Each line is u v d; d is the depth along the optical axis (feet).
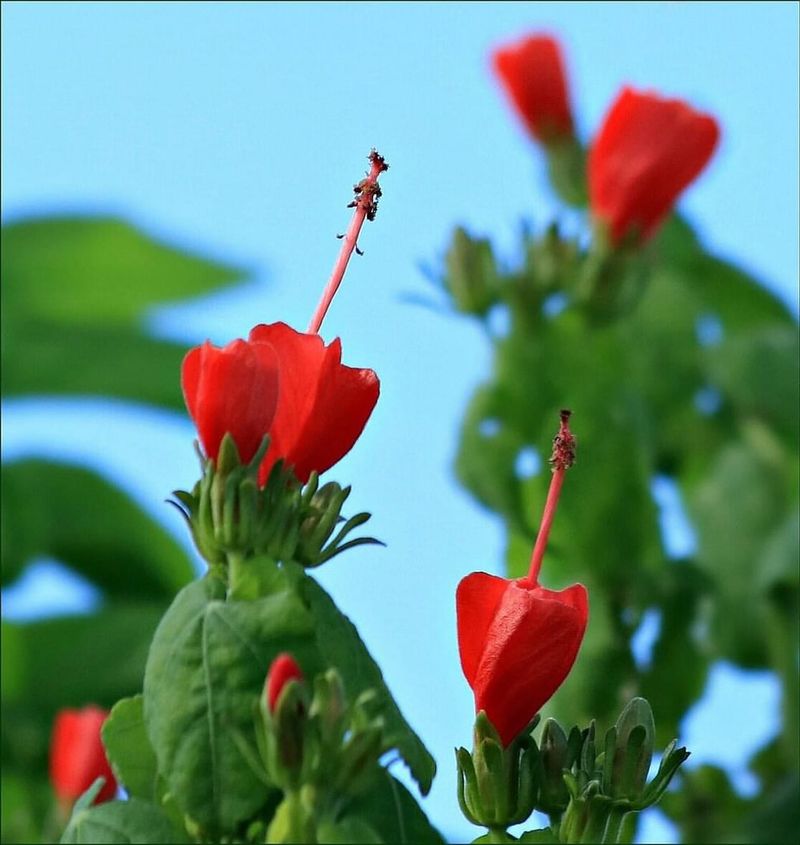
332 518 2.86
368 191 2.91
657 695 3.48
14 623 3.55
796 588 3.55
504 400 3.54
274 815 2.78
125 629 3.58
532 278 3.56
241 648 2.80
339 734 2.77
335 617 2.82
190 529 2.85
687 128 3.58
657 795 2.88
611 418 3.54
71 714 3.34
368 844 2.76
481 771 2.88
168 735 2.79
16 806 3.52
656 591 3.52
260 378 2.85
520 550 3.53
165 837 2.79
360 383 2.88
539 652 2.86
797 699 3.51
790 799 3.39
